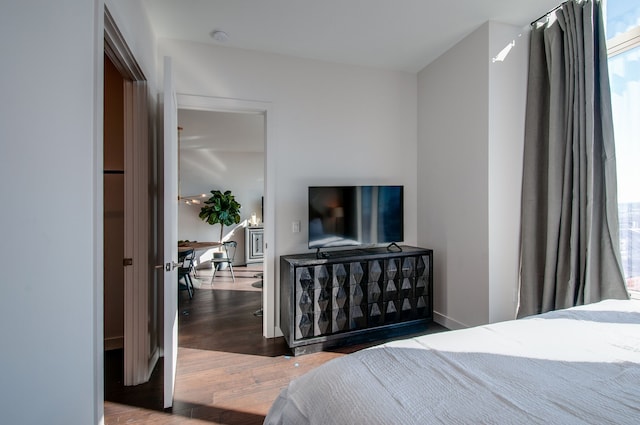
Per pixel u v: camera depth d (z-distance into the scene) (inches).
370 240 113.3
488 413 27.6
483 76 96.4
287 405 38.2
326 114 117.0
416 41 105.5
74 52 38.7
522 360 37.6
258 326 118.2
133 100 78.2
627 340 42.8
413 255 109.1
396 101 127.0
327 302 97.8
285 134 111.5
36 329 31.8
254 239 261.1
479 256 99.0
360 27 96.3
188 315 130.6
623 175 81.5
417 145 130.0
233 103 105.5
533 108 95.5
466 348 41.0
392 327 106.2
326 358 92.5
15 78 28.8
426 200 124.3
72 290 38.0
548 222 88.9
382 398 30.5
